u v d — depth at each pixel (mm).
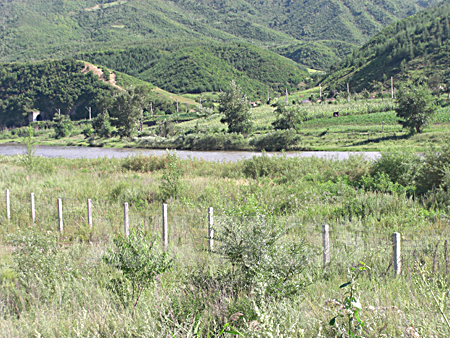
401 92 56969
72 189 18094
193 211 13055
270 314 3680
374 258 6676
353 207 11938
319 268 6422
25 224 12789
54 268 6914
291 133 56688
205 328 4125
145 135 93125
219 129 83312
